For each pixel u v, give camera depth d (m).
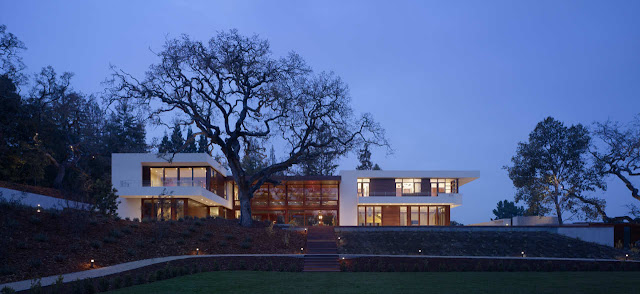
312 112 33.34
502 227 35.53
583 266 24.17
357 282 17.75
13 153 29.98
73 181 44.97
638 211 39.97
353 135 33.94
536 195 44.88
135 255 23.38
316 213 49.78
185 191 41.56
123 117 60.78
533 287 15.98
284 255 25.33
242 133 33.53
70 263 20.05
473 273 21.89
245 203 34.59
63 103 42.16
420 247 31.36
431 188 50.94
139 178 43.31
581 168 44.47
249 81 33.62
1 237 20.38
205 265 22.25
